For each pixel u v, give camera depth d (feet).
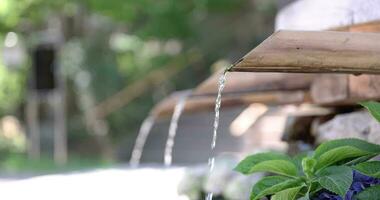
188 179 20.03
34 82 66.54
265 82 14.35
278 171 8.90
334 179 8.19
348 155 8.70
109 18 66.90
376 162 8.41
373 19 10.82
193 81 66.54
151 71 67.15
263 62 8.06
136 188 32.48
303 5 13.34
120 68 71.31
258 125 28.22
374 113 8.74
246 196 18.17
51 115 72.95
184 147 57.36
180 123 58.65
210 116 57.00
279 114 27.63
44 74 66.28
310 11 12.94
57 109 67.15
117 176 39.04
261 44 8.12
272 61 8.05
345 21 11.51
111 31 71.31
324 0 12.25
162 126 60.23
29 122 73.26
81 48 71.72
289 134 15.15
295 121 15.10
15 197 32.30
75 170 47.50
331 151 8.50
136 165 48.70
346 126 12.50
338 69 8.36
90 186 34.86
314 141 14.82
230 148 52.29
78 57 71.77
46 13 66.13
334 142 9.05
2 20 67.36
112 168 45.91
